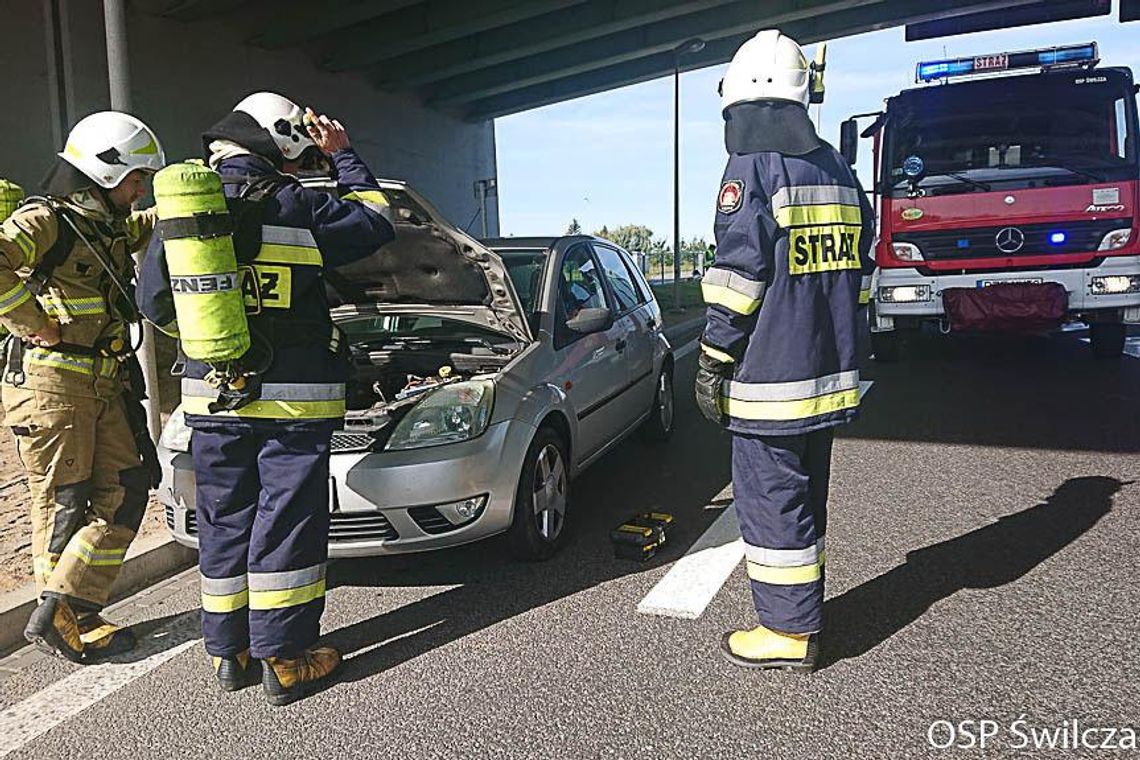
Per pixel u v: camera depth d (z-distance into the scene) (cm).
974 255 938
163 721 329
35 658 387
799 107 331
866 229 362
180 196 308
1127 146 903
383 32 2219
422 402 431
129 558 457
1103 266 904
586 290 593
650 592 426
